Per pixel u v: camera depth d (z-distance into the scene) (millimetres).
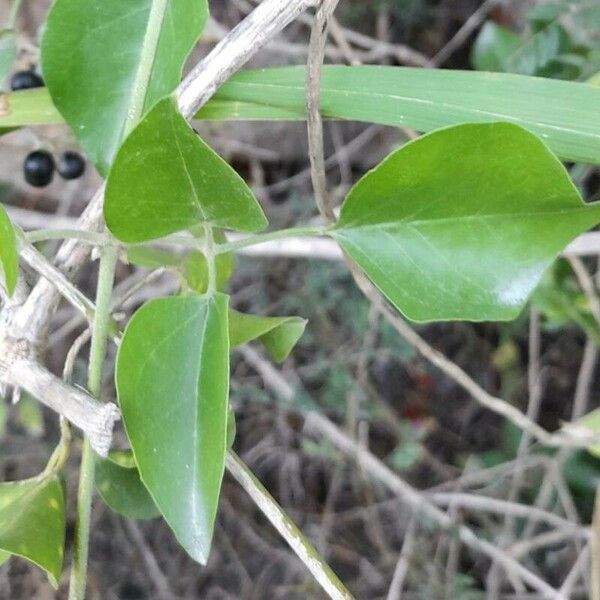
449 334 582
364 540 568
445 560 532
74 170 312
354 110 199
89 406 164
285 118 204
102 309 167
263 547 564
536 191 156
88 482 171
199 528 158
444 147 151
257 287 554
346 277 527
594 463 503
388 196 162
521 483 513
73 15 194
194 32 183
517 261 161
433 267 164
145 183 150
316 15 186
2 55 243
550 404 563
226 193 153
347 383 536
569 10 388
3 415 393
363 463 531
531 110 192
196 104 191
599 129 189
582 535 455
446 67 551
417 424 588
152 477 160
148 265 226
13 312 182
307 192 576
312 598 551
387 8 542
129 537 555
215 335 161
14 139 411
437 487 527
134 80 197
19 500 171
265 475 585
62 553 167
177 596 567
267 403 571
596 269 430
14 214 456
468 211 163
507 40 405
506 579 535
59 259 189
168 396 161
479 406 583
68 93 195
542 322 504
